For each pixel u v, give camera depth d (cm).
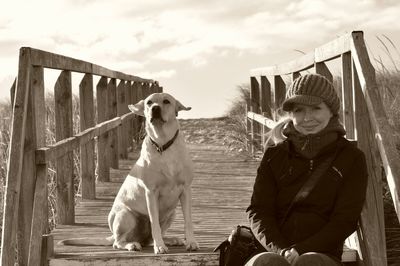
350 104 465
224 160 1088
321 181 348
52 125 945
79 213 679
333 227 339
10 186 410
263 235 348
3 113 1053
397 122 636
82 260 451
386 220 577
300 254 331
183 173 493
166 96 497
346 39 446
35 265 432
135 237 515
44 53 499
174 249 502
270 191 361
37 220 444
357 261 450
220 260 373
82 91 744
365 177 351
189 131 1609
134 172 510
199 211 687
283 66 764
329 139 353
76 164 871
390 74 733
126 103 1156
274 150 362
